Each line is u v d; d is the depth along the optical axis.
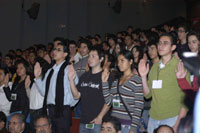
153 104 2.67
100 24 10.95
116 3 10.91
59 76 3.35
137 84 2.70
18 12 9.90
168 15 11.69
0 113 3.20
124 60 2.82
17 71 4.12
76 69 4.28
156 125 2.60
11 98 4.03
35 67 3.49
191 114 0.55
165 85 2.55
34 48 7.40
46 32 10.20
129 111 2.70
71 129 4.07
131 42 5.80
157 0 11.65
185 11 11.71
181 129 0.54
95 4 10.88
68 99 3.33
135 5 11.46
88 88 3.11
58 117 3.26
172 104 2.53
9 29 9.80
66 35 10.39
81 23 10.56
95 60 3.13
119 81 2.84
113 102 2.80
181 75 1.98
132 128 2.60
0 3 9.77
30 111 3.92
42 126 2.93
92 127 3.00
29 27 9.98
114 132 2.45
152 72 2.74
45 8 10.22
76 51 5.45
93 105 3.05
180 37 3.83
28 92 3.98
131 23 11.38
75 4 10.54
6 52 9.74
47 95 3.43
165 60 2.64
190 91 0.67
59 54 3.47
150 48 3.65
